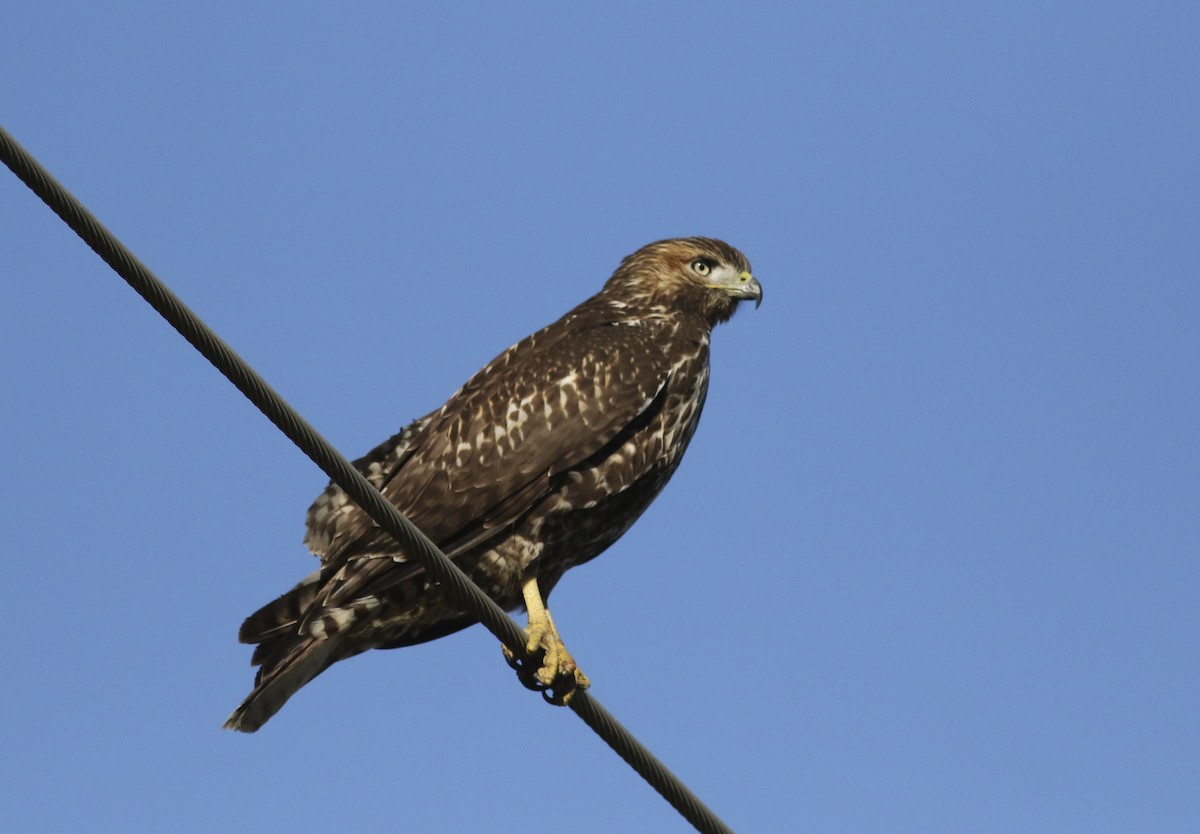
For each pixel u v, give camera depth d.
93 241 8.15
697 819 11.08
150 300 8.42
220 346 8.70
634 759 10.83
